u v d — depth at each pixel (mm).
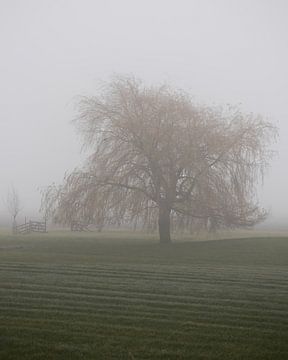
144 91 39625
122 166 37406
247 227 39344
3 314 13633
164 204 37625
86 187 37375
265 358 10367
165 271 23016
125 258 28812
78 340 11344
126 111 38344
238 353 10625
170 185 37438
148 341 11320
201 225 39156
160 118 37281
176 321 13180
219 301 15969
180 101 38969
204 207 37000
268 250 32781
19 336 11586
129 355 10383
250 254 31141
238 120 39469
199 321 13258
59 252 31547
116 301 15734
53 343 11102
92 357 10258
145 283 19422
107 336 11672
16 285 18250
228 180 37875
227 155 37719
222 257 29875
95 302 15547
